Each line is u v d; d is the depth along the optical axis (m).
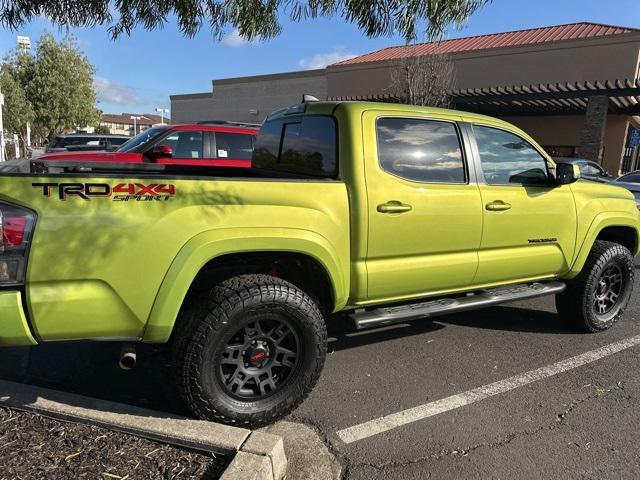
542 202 4.54
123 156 7.80
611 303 5.40
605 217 5.02
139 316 2.92
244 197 3.16
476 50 19.78
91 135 15.77
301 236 3.29
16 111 31.75
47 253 2.69
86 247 2.76
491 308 6.04
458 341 4.97
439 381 4.12
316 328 3.33
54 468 2.63
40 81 32.53
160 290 2.93
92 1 3.93
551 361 4.56
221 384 3.14
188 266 2.96
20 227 2.64
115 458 2.74
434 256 4.00
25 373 3.93
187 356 3.03
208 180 3.06
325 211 3.43
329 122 3.84
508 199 4.32
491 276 4.38
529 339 5.08
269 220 3.21
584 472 3.02
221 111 32.62
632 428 3.50
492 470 3.02
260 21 4.15
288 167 4.35
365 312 3.84
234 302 3.05
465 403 3.78
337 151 3.70
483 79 19.77
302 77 28.12
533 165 4.61
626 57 16.80
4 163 5.16
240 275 3.27
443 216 3.94
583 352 4.78
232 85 31.75
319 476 2.87
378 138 3.74
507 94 16.75
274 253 3.38
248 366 3.25
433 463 3.08
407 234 3.79
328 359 4.48
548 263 4.71
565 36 19.08
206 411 3.11
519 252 4.48
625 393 3.99
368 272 3.68
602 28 19.16
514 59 19.02
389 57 22.89
